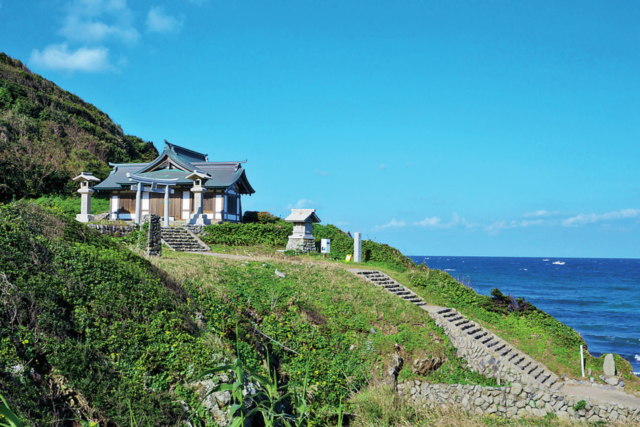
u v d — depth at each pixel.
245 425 13.12
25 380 11.10
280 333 19.61
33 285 13.27
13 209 16.48
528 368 24.03
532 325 28.81
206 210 44.12
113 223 32.72
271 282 24.02
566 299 77.88
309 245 37.41
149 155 78.75
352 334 21.89
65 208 45.84
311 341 20.12
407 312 25.34
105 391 12.05
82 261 15.43
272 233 38.88
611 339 47.47
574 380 24.92
